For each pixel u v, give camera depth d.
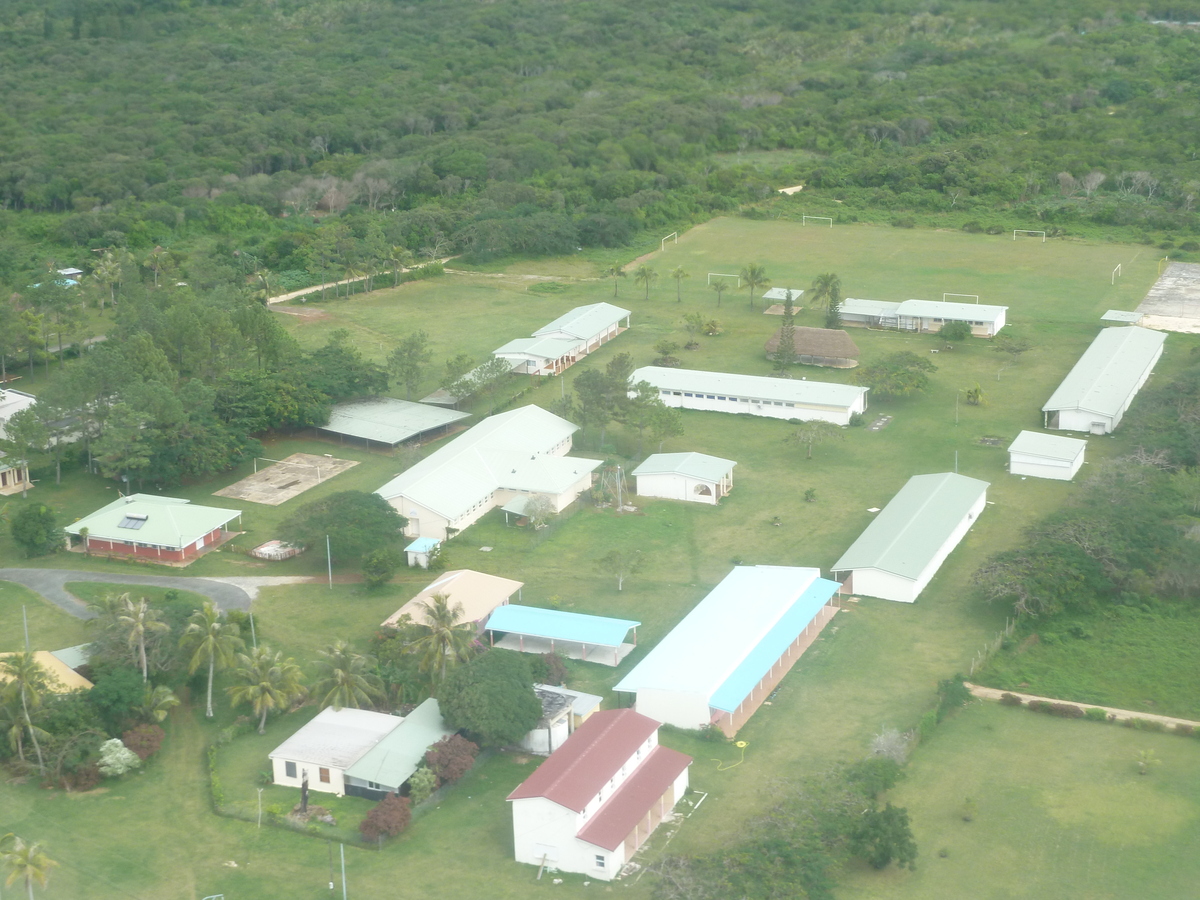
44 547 145.12
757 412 185.25
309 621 130.50
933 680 118.31
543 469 158.50
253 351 192.12
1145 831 97.19
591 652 124.38
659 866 93.31
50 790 105.25
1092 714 112.06
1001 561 131.62
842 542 145.50
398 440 171.62
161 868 95.50
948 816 99.56
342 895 92.00
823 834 94.50
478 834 98.88
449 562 143.25
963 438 174.00
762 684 118.81
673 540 147.75
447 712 107.25
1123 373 185.50
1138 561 132.00
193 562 143.88
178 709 116.75
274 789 105.38
